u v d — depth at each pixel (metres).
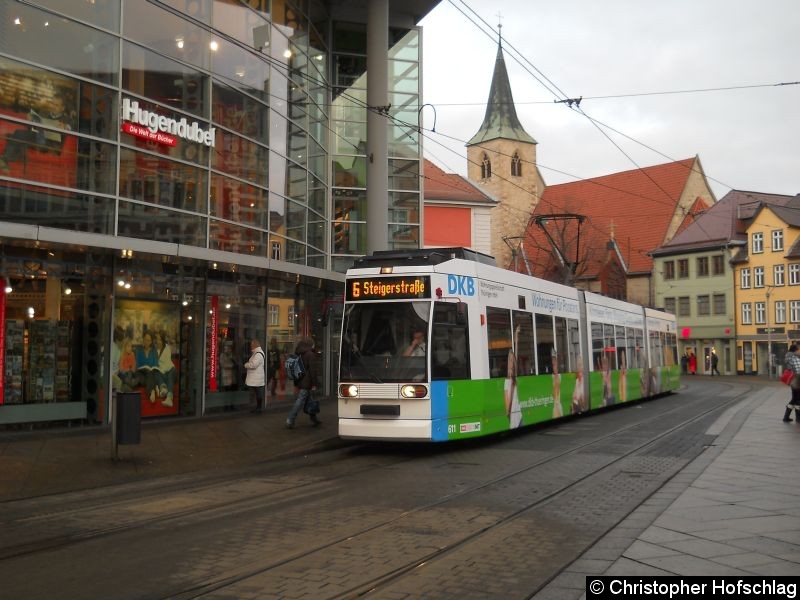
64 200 15.60
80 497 10.34
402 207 29.08
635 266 78.00
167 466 12.64
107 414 16.66
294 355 17.81
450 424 14.30
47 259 15.84
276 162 21.89
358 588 6.12
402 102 29.41
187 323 18.92
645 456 13.83
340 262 26.88
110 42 16.58
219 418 19.06
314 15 25.38
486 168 89.00
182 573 6.62
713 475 11.35
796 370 19.77
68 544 7.73
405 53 29.55
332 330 26.33
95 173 16.16
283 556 7.11
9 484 10.85
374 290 14.63
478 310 15.45
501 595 5.93
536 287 18.77
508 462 13.21
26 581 6.46
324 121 26.17
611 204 84.12
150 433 16.20
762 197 71.88
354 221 27.20
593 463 12.98
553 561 6.86
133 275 17.50
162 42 17.77
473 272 15.48
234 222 19.75
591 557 6.95
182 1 18.31
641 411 24.58
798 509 8.85
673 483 10.78
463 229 56.31
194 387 19.03
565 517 8.73
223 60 19.59
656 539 7.48
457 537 7.77
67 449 13.81
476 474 11.92
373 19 23.11
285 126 22.55
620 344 25.97
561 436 17.22
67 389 16.14
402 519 8.66
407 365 14.09
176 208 17.91
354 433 14.26
